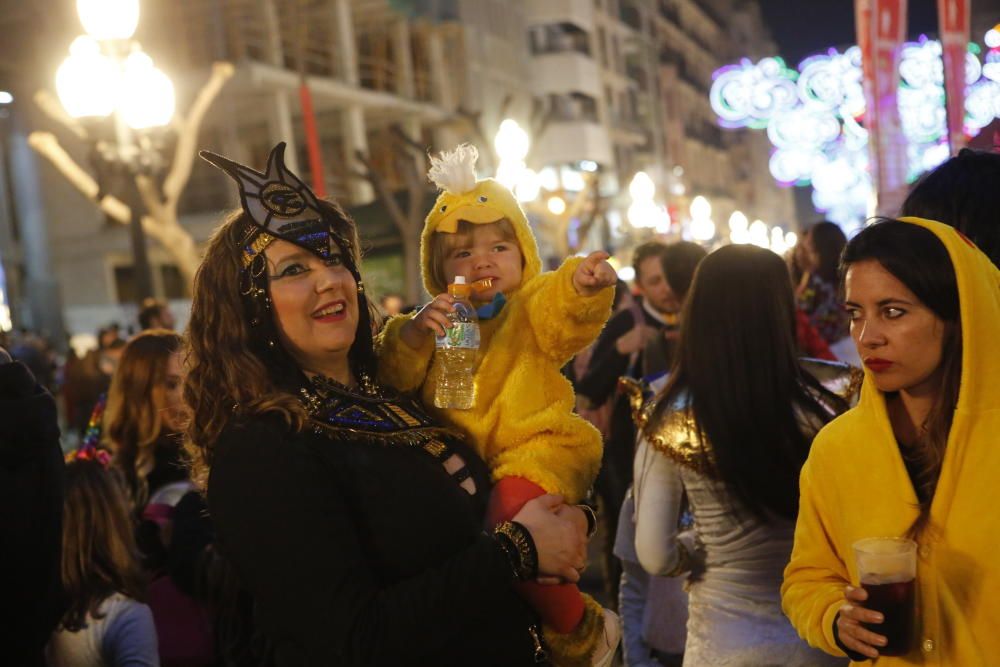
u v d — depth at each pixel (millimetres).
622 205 36281
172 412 3625
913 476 2064
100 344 12945
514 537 2037
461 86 28266
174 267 24406
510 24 32812
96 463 3146
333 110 23734
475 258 2770
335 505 1966
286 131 20859
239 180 2146
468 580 1928
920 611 1977
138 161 9484
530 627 2199
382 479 2043
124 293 24031
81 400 11953
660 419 2842
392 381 2486
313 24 23141
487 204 2781
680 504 2883
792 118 29953
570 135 35594
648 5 53062
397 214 13391
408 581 1938
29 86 21844
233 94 20547
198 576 3043
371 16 25312
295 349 2193
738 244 2844
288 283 2131
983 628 1922
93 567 3008
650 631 3455
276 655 2004
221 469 1979
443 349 2430
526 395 2461
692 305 2818
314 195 2252
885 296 1982
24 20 21094
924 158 10516
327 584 1878
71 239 23344
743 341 2748
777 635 2684
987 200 2438
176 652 3227
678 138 54844
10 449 2160
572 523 2129
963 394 1925
